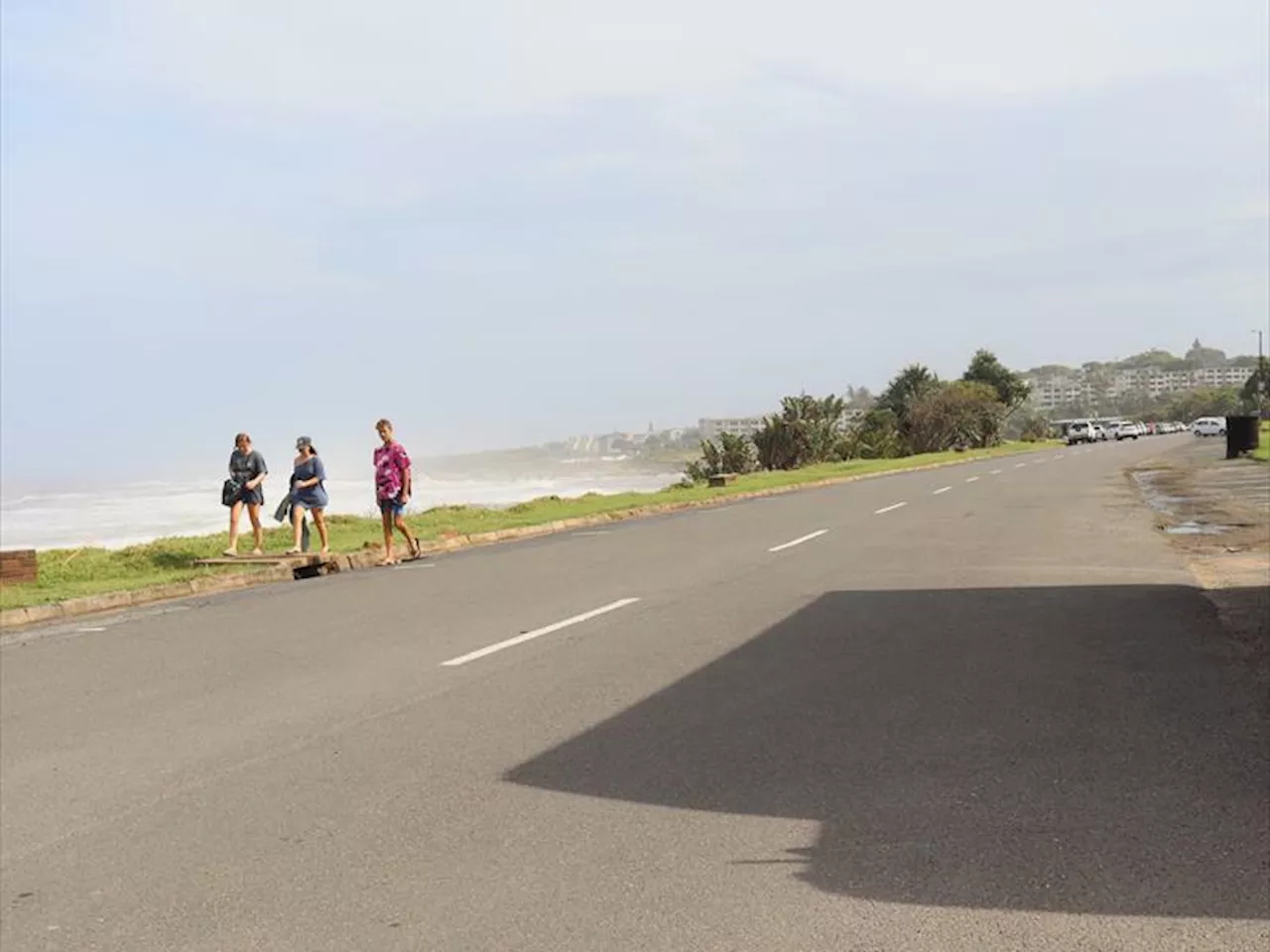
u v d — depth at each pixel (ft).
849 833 17.51
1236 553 52.19
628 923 14.52
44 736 25.54
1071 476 122.83
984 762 20.93
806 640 33.12
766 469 183.52
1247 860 16.10
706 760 21.48
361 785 20.66
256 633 39.06
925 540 60.23
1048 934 13.87
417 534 76.28
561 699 26.71
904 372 324.19
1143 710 24.43
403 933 14.46
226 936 14.62
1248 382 457.68
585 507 96.63
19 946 14.58
